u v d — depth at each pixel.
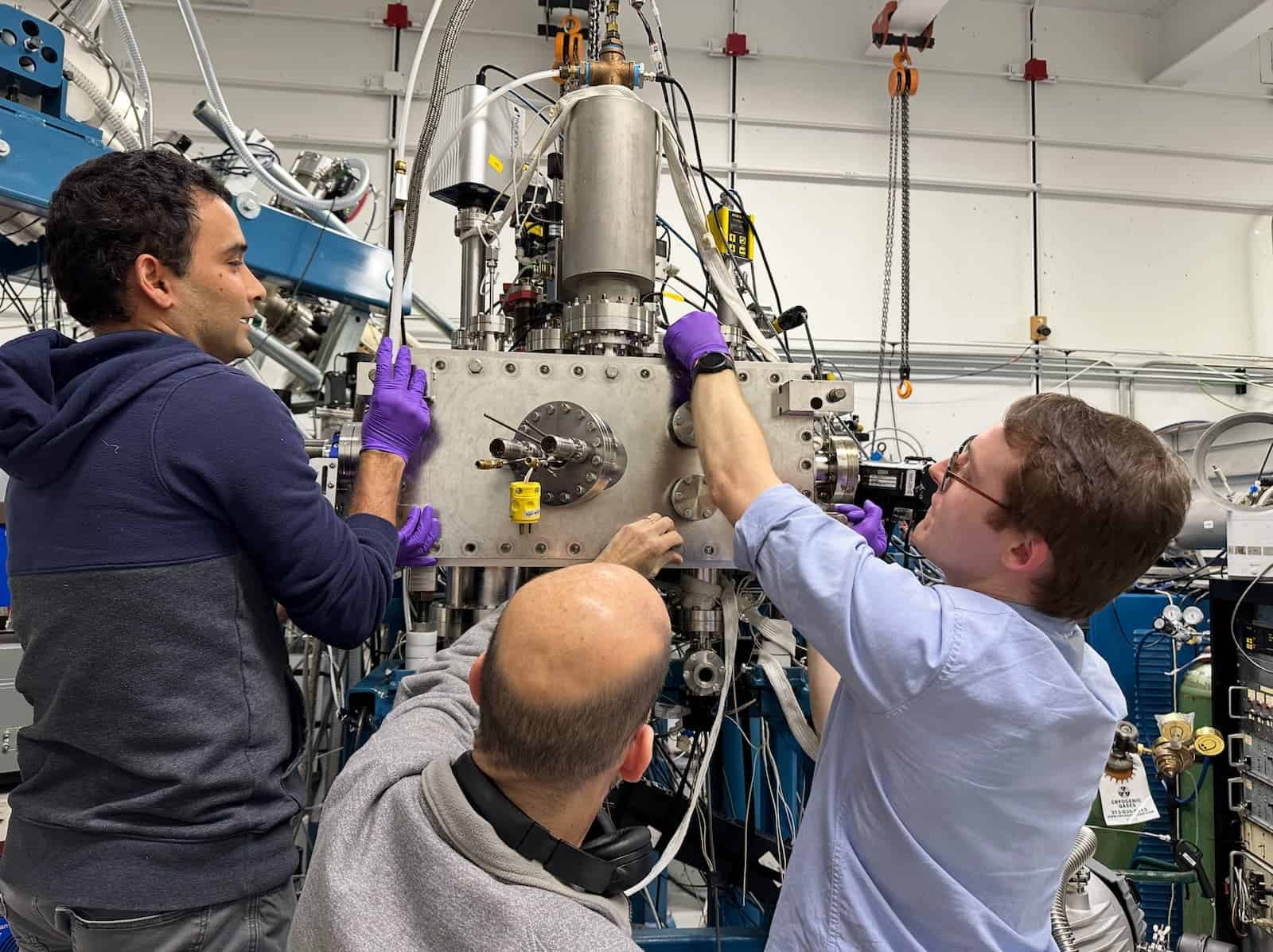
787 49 3.76
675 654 1.42
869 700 0.74
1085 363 3.88
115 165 0.89
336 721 1.91
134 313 0.91
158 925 0.82
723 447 0.91
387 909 0.52
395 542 0.96
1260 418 2.11
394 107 3.49
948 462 0.85
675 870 2.26
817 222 3.76
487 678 0.55
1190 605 2.11
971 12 3.88
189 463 0.82
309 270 1.58
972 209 3.86
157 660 0.81
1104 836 2.02
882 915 0.76
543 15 3.59
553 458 1.00
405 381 1.00
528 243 1.56
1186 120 4.01
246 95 3.41
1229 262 4.02
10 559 0.89
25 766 0.89
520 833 0.53
